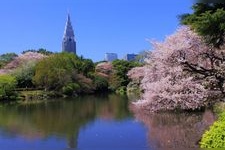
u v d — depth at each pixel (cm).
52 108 4116
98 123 2702
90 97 6094
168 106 2528
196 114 2458
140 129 2241
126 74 7331
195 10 1446
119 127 2417
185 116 2430
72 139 2025
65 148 1762
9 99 5575
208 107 2305
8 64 7675
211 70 1944
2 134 2266
